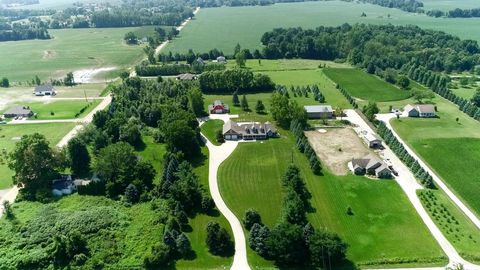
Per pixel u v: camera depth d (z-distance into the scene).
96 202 112.62
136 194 113.56
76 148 129.12
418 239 98.62
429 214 108.31
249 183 123.62
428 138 155.00
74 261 90.69
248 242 98.25
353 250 95.06
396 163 136.25
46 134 159.88
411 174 129.25
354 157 140.00
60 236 94.62
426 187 121.69
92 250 93.69
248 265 91.25
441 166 134.75
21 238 97.62
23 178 118.06
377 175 127.44
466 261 91.19
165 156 133.12
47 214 105.69
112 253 92.94
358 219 106.69
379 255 93.25
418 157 141.38
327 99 199.38
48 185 119.25
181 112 156.25
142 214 106.88
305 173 129.38
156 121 170.00
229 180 125.50
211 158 139.62
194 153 141.38
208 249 96.12
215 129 164.25
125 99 184.25
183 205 110.12
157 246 92.44
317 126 167.38
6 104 198.62
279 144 149.38
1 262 89.88
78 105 194.62
